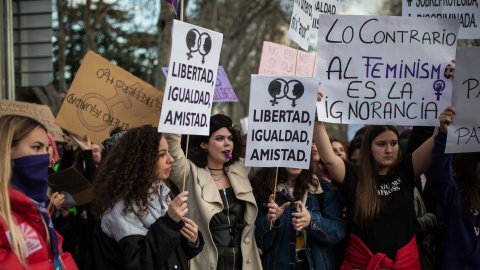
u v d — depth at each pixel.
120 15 19.92
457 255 3.45
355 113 3.51
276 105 3.43
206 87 3.17
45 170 2.49
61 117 4.28
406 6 3.92
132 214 2.84
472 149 3.34
